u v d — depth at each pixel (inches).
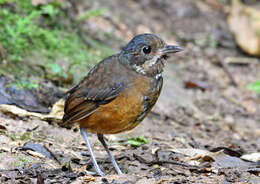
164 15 907.4
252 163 374.6
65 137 406.0
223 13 964.6
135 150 390.6
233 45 854.5
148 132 467.5
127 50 338.3
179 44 817.5
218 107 625.6
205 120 565.0
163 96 600.4
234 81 719.1
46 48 568.1
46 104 462.3
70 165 333.7
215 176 331.3
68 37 616.4
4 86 449.7
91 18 758.5
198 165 357.1
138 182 309.0
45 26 610.9
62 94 479.5
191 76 720.3
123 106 324.8
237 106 642.2
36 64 517.7
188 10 936.3
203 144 454.3
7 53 512.4
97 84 330.3
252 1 943.0
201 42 841.5
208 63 782.5
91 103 331.0
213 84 707.4
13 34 525.0
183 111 573.9
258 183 318.3
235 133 542.6
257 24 828.0
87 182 310.2
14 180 304.0
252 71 775.7
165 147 410.6
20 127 401.7
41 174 314.0
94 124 335.6
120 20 809.5
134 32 788.0
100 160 365.4
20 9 596.4
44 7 605.0
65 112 348.8
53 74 506.9
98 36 720.3
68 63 551.5
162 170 343.0
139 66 333.7
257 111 637.9
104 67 339.6
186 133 493.4
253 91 701.9
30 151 351.6
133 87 326.0
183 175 334.6
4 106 418.9
